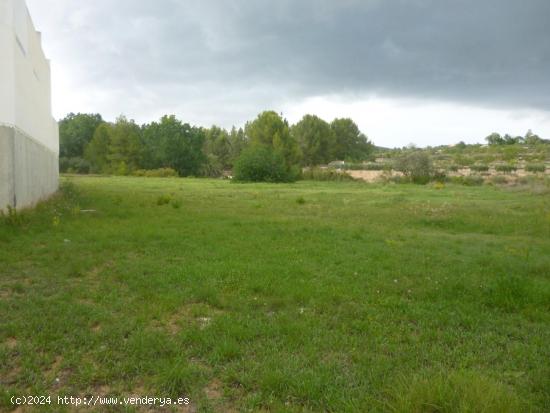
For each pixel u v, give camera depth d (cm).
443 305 591
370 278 712
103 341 454
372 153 9931
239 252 878
